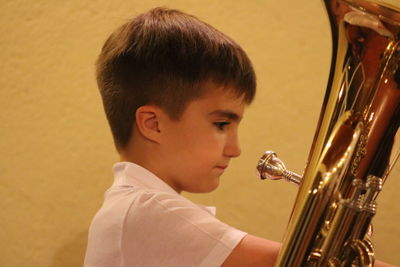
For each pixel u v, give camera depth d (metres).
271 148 2.75
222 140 1.62
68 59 3.09
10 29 3.19
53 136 3.11
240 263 1.39
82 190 3.05
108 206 1.58
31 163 3.14
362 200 1.25
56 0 3.12
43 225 3.11
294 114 2.72
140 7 2.98
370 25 1.33
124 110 1.68
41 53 3.14
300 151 2.71
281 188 2.73
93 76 3.04
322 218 1.26
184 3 2.91
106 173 3.01
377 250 2.57
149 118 1.62
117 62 1.70
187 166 1.61
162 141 1.62
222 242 1.41
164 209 1.47
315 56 2.70
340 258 1.27
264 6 2.77
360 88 1.37
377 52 1.36
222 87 1.59
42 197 3.11
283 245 1.28
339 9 1.34
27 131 3.15
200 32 1.65
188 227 1.44
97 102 3.04
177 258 1.43
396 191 2.55
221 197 2.82
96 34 3.05
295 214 1.28
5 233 3.17
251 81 1.66
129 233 1.47
